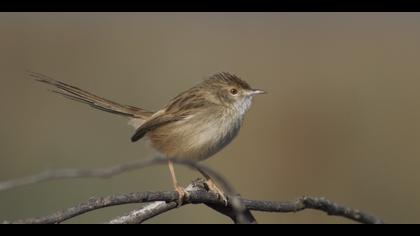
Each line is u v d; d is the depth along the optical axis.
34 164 13.23
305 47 19.75
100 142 13.95
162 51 19.09
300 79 18.11
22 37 18.95
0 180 12.66
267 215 12.38
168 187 12.23
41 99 15.83
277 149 15.47
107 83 17.41
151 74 17.88
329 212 5.24
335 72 18.50
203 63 18.64
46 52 18.41
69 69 17.97
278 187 14.70
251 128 15.92
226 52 19.17
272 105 16.83
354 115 16.58
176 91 17.42
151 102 16.88
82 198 10.81
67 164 13.34
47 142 13.84
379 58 19.19
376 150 15.48
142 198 5.16
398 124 16.36
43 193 10.66
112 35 19.73
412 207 13.92
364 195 14.42
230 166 14.93
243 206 5.49
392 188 14.43
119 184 11.62
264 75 18.34
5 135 14.12
